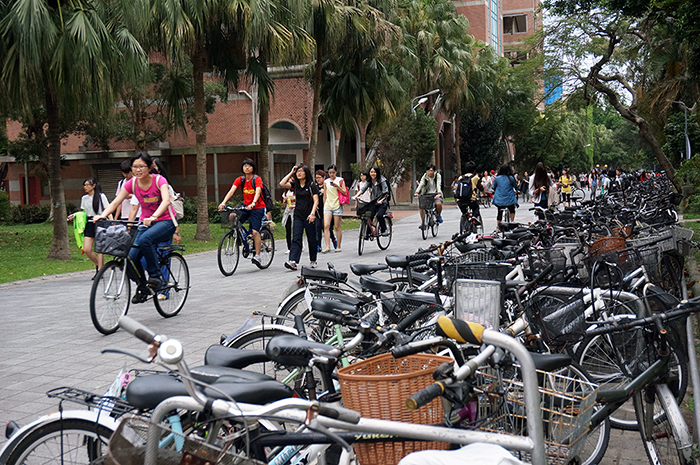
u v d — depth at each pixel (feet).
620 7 31.81
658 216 34.86
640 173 133.69
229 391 7.89
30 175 117.39
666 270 20.58
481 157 176.86
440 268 15.55
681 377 11.45
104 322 22.95
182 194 108.06
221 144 108.06
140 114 95.14
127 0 46.96
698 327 17.39
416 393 7.15
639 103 72.59
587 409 9.16
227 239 37.68
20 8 40.88
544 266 17.03
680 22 27.63
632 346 11.18
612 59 79.92
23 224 100.58
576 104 90.38
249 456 7.83
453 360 8.55
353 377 7.86
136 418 7.06
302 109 105.70
